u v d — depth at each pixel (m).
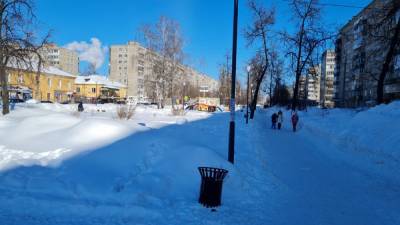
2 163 9.35
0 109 26.98
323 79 112.44
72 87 90.50
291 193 8.67
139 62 54.12
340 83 94.31
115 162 9.49
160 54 50.53
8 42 23.98
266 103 107.81
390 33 23.98
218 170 7.40
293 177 10.49
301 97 61.81
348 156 14.27
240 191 8.48
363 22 26.55
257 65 45.56
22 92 62.19
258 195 8.37
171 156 9.82
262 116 51.66
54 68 86.12
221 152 13.65
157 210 6.75
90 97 89.75
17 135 12.98
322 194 8.64
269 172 10.94
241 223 6.42
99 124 12.98
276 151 15.71
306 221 6.70
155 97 55.72
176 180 8.51
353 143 15.28
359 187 9.37
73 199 7.04
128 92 108.69
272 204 7.72
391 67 31.58
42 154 10.38
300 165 12.47
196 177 8.70
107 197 7.21
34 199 6.71
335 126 20.52
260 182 9.52
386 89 61.19
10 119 18.55
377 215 7.12
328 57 111.25
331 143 17.84
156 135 13.02
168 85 51.19
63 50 123.44
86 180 8.07
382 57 32.25
